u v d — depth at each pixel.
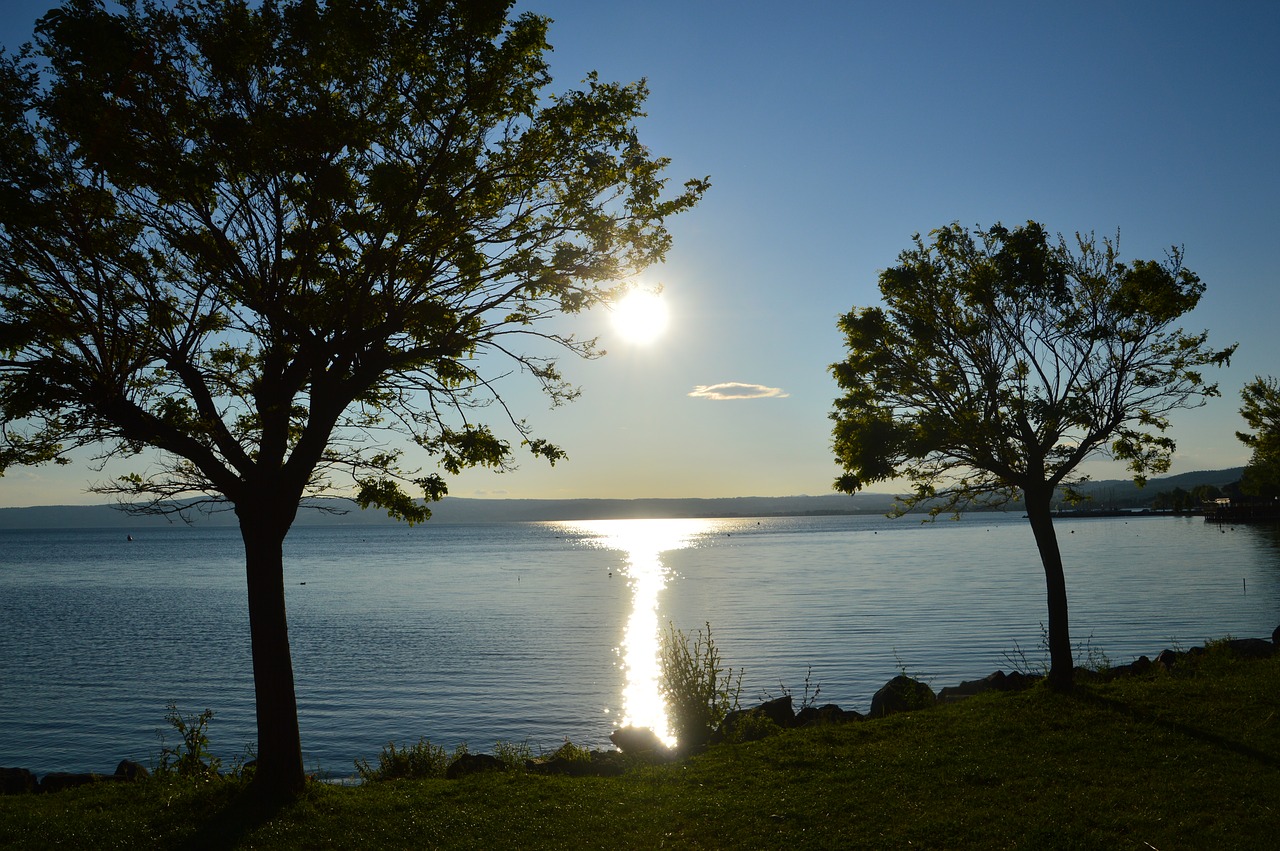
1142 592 54.81
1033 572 76.75
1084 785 11.12
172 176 10.52
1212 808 10.03
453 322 11.64
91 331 10.41
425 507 13.00
